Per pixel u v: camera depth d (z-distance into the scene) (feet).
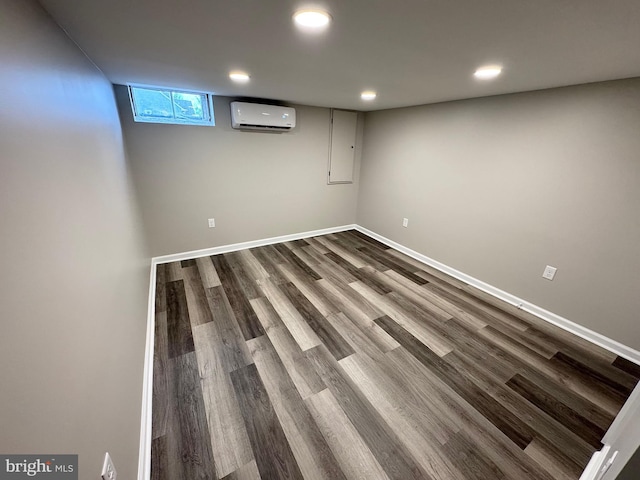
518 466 4.24
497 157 8.41
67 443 1.96
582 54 4.33
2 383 1.38
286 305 8.32
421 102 9.89
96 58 5.14
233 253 12.03
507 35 3.72
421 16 3.26
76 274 2.60
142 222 9.59
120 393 3.54
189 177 10.44
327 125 12.78
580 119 6.55
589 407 5.25
